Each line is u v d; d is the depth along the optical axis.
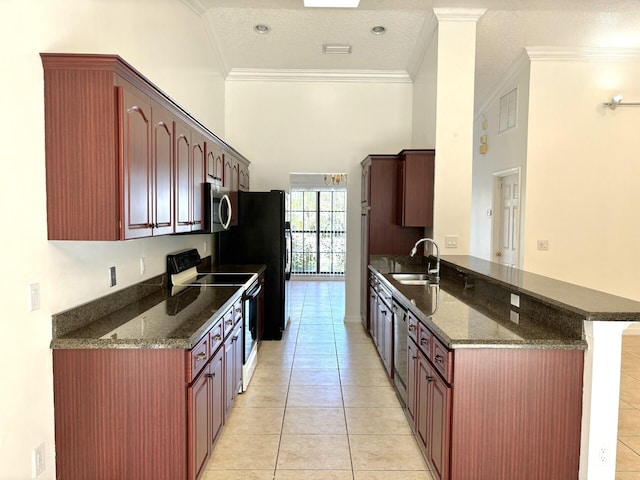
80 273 2.28
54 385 2.06
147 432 2.08
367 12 4.21
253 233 5.07
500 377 2.06
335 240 9.84
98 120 1.96
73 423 2.07
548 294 2.38
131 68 2.04
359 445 2.77
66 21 2.11
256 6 4.09
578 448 2.08
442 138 4.29
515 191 5.35
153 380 2.07
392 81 5.64
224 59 5.23
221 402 2.73
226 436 2.88
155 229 2.40
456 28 4.21
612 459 2.03
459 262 3.78
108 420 2.08
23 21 1.82
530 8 4.02
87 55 1.91
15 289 1.80
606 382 2.00
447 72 4.24
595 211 5.04
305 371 4.07
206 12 4.23
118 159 1.98
